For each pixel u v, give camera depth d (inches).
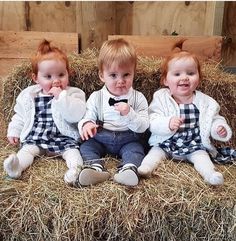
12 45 76.7
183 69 54.7
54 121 56.7
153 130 55.4
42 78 56.2
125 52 52.6
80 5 77.8
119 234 44.4
